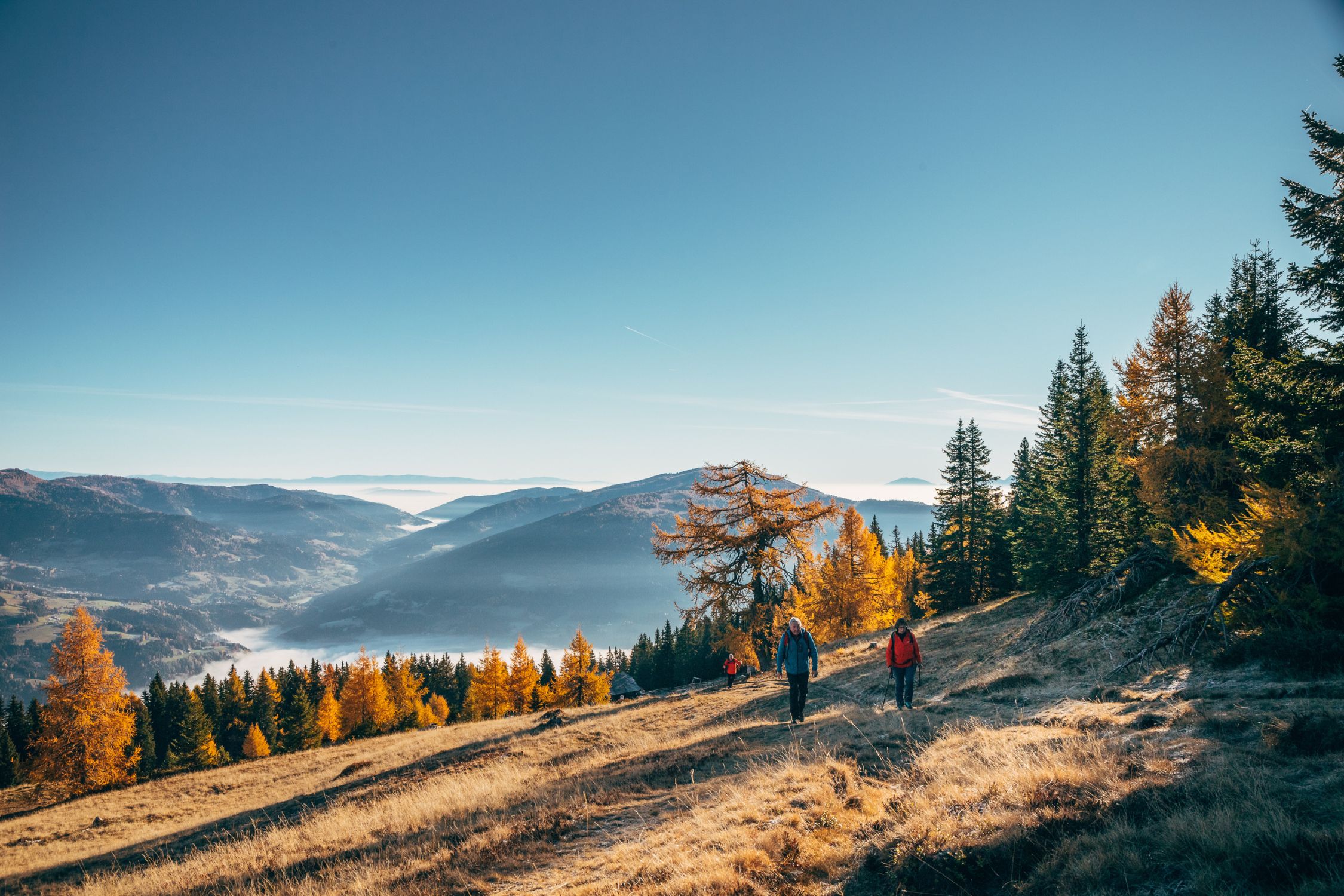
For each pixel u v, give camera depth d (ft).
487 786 41.19
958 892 14.17
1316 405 43.83
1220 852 12.19
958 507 150.61
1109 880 12.69
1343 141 41.96
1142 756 18.43
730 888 16.38
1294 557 39.04
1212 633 41.50
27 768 124.16
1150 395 73.46
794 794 23.07
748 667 98.58
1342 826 11.73
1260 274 79.10
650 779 32.83
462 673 357.41
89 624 128.67
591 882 19.80
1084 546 97.60
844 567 131.44
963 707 36.35
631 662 375.86
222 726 291.99
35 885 43.16
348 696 208.44
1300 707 21.07
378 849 29.45
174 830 59.52
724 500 104.58
